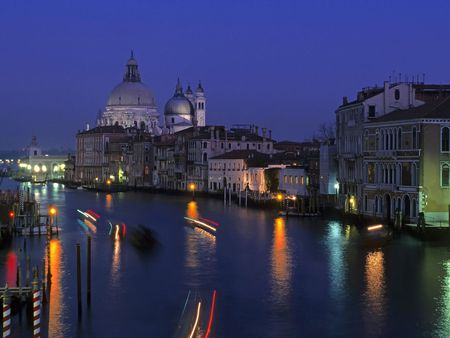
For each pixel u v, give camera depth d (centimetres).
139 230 8488
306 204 10500
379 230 7650
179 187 18038
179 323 4312
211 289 5141
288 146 17888
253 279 5447
